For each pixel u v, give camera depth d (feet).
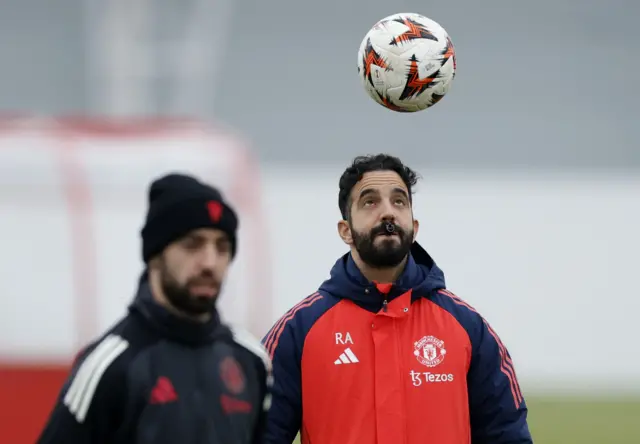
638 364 153.07
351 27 265.34
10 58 254.06
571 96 233.55
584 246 157.28
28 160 131.75
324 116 233.76
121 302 127.85
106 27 265.13
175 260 33.65
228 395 34.71
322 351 45.44
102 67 254.47
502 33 254.88
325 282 47.34
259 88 246.68
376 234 44.83
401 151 221.87
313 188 158.71
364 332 45.60
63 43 259.80
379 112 232.53
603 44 250.98
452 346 45.55
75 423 32.73
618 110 229.25
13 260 126.52
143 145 138.62
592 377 152.56
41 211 129.49
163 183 34.40
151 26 268.00
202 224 33.37
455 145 221.05
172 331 33.88
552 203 158.40
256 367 36.17
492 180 166.09
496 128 224.12
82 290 126.62
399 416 44.52
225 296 141.08
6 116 231.30
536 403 134.72
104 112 244.63
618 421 122.52
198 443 33.42
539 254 157.07
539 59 245.04
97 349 33.50
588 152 219.82
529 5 263.90
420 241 157.79
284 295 155.33
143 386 33.09
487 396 46.11
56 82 249.96
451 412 45.03
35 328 122.11
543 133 222.69
